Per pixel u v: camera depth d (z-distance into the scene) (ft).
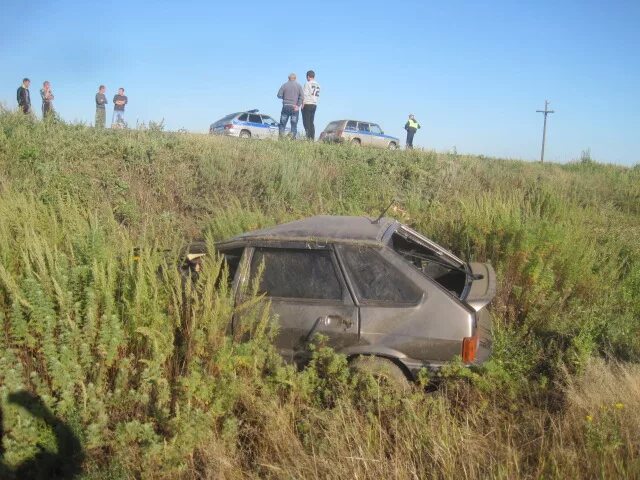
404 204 37.78
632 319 22.30
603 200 47.57
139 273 15.51
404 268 16.70
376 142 92.89
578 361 17.40
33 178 30.78
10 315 14.60
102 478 12.73
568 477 12.53
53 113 38.29
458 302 16.33
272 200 34.68
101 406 13.23
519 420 15.29
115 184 33.01
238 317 16.67
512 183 46.01
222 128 83.51
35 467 12.74
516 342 18.80
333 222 18.95
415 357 16.26
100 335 14.26
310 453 13.66
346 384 15.19
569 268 24.73
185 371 14.98
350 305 16.52
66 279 15.28
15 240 19.13
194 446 13.37
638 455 12.96
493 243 26.03
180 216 32.89
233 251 17.87
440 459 12.88
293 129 55.98
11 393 12.83
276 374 15.15
